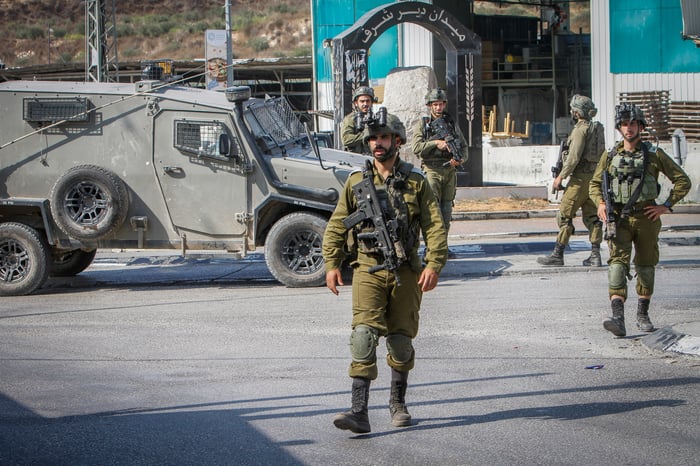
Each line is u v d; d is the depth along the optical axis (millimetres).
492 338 10219
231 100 14586
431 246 6934
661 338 9617
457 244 19188
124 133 14812
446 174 15305
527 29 54469
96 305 13414
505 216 23406
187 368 9281
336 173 14453
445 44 26625
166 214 14844
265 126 15273
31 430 7289
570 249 17688
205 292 14398
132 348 10289
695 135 31594
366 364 6891
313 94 40188
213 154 14609
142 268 17453
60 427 7359
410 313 7062
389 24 25406
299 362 9398
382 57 38875
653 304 11766
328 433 7039
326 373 8906
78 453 6715
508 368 8875
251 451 6668
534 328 10688
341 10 39562
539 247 18109
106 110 14844
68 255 16500
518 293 13047
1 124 14953
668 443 6559
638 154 9914
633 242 10125
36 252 14602
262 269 16766
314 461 6414
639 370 8633
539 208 24344
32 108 14844
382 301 6992
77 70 49625
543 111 51875
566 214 15125
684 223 20703
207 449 6738
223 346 10281
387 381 8547
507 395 7941
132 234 14891
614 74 35000
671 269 14703
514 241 19203
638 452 6387
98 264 18109
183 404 7957
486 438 6797
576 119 14922
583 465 6176
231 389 8406
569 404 7605
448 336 10398
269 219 14953
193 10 87750
